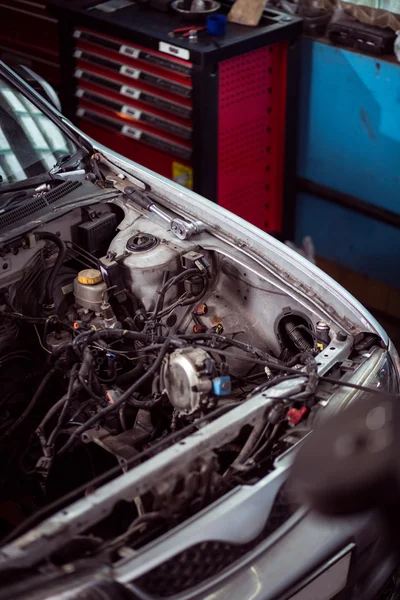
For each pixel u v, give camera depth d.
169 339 2.98
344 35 4.68
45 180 3.62
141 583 2.28
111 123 5.21
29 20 5.68
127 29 4.77
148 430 2.98
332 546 2.55
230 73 4.66
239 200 5.15
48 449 2.87
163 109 4.82
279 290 3.29
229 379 2.83
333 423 2.55
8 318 3.22
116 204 3.66
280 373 3.05
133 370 3.16
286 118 4.98
